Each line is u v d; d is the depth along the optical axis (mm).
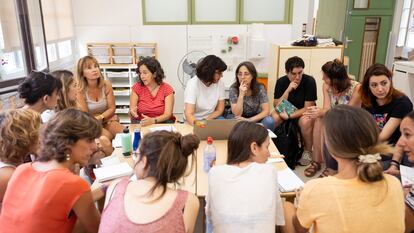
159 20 4555
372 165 1077
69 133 1297
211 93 3047
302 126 3174
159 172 1177
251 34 4527
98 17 4500
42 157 1334
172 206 1150
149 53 4426
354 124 1108
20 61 3186
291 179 1836
